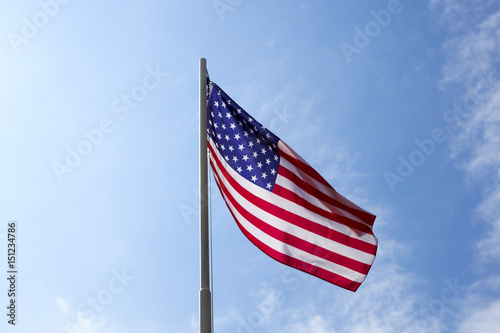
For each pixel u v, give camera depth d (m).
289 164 12.78
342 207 12.47
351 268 11.82
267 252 11.85
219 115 13.24
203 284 9.53
